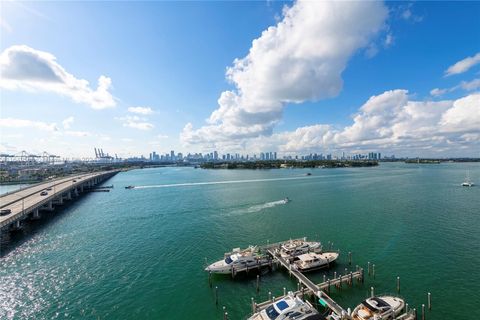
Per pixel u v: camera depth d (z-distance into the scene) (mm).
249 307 33031
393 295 34312
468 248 50125
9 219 61125
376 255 47688
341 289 36031
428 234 58719
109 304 34219
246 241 56938
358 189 133875
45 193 101000
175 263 46375
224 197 116000
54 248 54844
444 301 33312
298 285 36531
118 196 128250
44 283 39750
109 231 67062
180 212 87375
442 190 124938
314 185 153375
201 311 32500
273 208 90500
